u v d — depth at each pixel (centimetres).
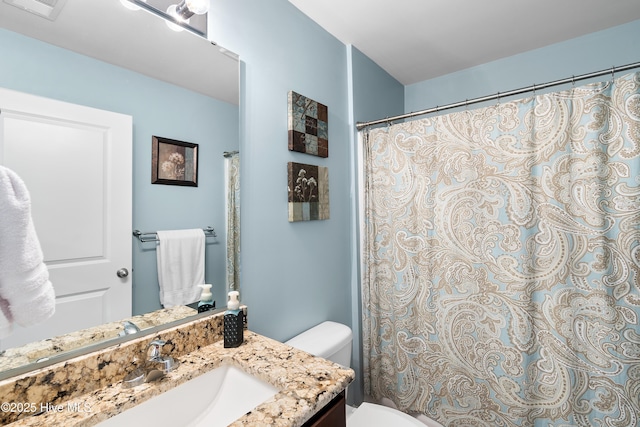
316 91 159
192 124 103
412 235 165
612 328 118
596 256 121
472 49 196
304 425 70
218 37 112
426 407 160
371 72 206
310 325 153
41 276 67
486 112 143
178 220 99
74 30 79
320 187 158
